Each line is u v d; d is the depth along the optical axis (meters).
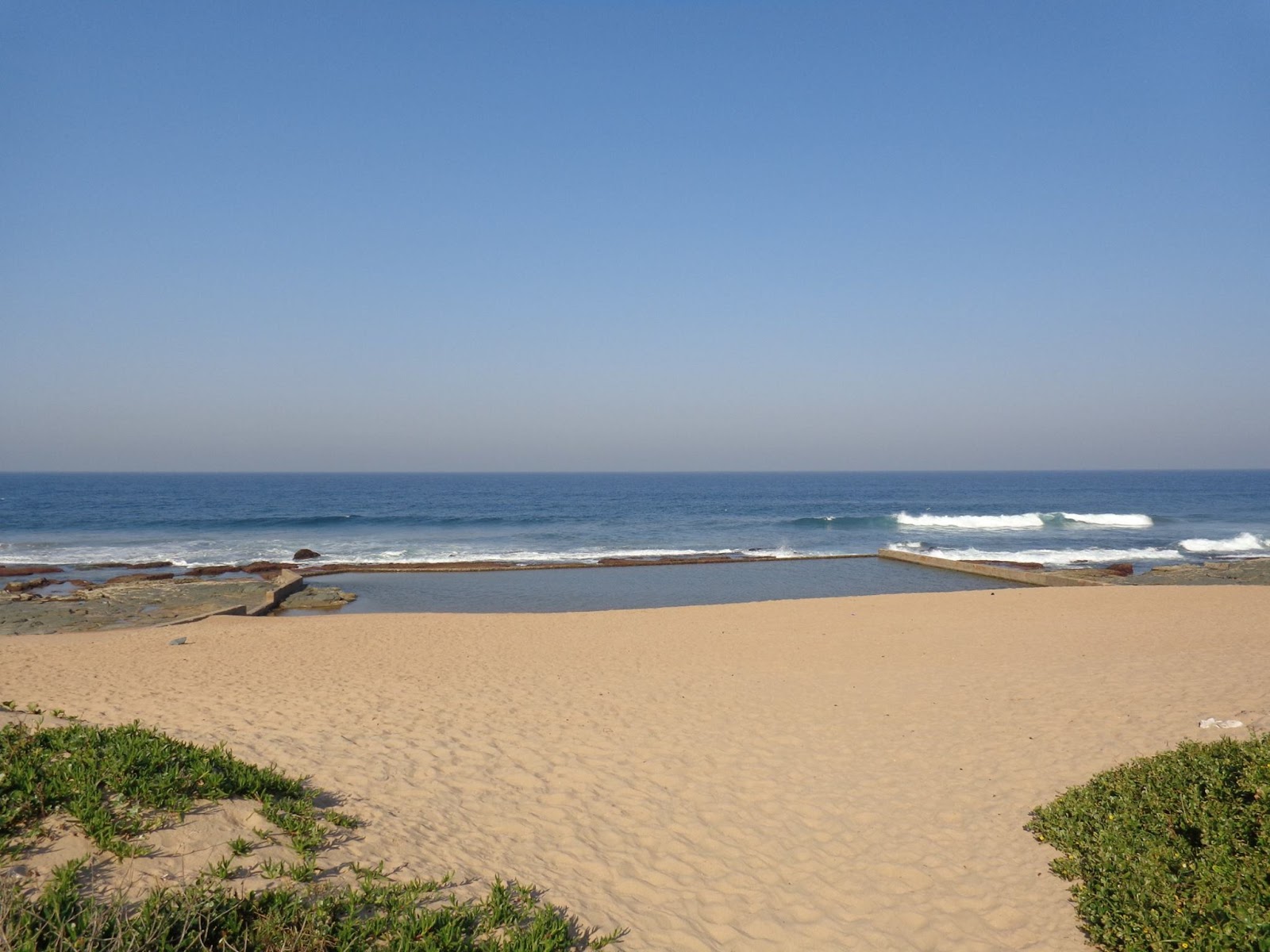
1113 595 21.67
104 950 3.35
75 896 3.67
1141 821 5.73
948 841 6.21
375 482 170.12
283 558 38.78
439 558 38.97
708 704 10.40
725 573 34.25
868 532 52.41
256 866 4.41
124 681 11.99
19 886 3.67
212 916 3.75
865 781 7.48
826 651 14.78
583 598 27.91
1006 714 9.60
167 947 3.45
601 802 6.86
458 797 6.71
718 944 4.76
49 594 27.34
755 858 5.93
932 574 34.12
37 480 170.25
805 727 9.22
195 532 51.84
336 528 55.09
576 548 43.72
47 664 13.70
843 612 19.80
